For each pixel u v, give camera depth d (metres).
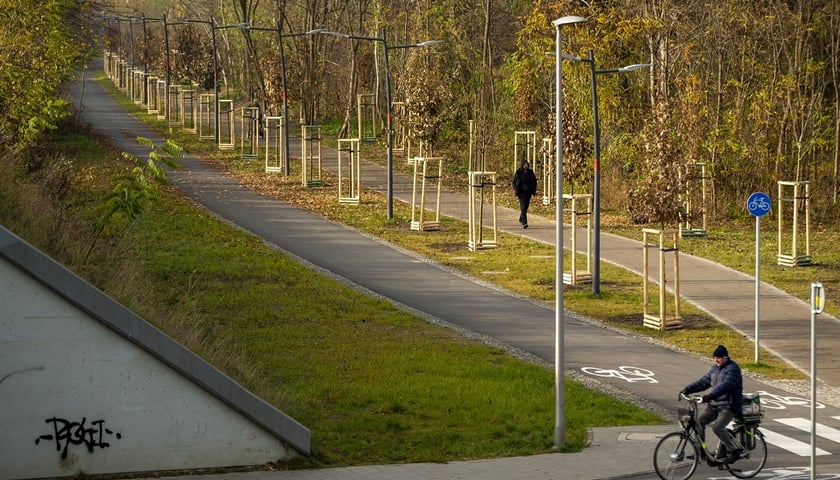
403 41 109.31
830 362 37.25
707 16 74.31
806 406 31.48
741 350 38.66
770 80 72.69
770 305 46.16
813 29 72.56
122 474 20.69
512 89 84.50
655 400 31.44
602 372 34.62
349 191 76.88
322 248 55.94
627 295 47.25
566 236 62.84
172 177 78.00
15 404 20.12
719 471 23.97
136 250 45.28
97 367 20.53
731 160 70.81
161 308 27.28
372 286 47.38
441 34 94.75
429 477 21.72
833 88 78.00
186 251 49.88
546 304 45.34
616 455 24.80
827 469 24.14
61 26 58.56
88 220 32.53
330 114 127.44
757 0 72.19
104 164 75.56
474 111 92.19
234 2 110.50
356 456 23.19
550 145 75.44
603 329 41.19
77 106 130.38
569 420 28.17
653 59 69.50
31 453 20.23
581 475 22.62
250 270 47.31
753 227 69.81
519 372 32.69
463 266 52.94
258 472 21.33
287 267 49.03
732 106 73.38
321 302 42.28
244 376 25.06
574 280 49.16
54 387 20.31
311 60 109.44
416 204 72.38
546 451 24.98
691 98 63.38
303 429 22.34
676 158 53.03
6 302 20.03
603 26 69.31
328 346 34.66
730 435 23.33
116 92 157.88
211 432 21.33
